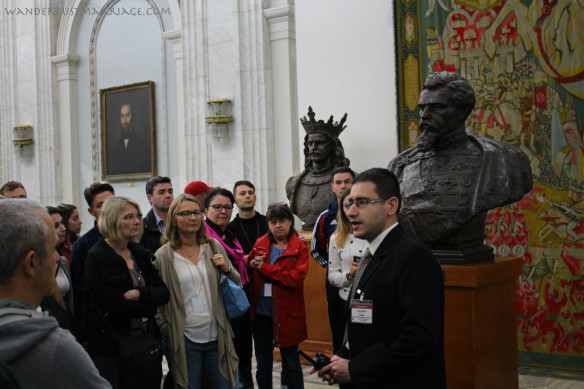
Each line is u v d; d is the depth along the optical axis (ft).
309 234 21.27
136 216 12.15
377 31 24.13
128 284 11.75
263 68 30.53
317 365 8.88
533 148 20.80
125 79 39.63
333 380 8.53
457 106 13.58
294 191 23.39
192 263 13.19
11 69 43.11
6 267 5.50
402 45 23.35
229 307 13.28
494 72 21.56
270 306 15.60
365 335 8.53
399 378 8.27
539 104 20.76
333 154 23.06
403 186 14.15
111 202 12.01
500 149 13.33
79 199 42.04
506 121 21.33
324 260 17.34
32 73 42.19
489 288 13.17
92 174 41.39
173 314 12.85
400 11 23.38
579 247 19.81
